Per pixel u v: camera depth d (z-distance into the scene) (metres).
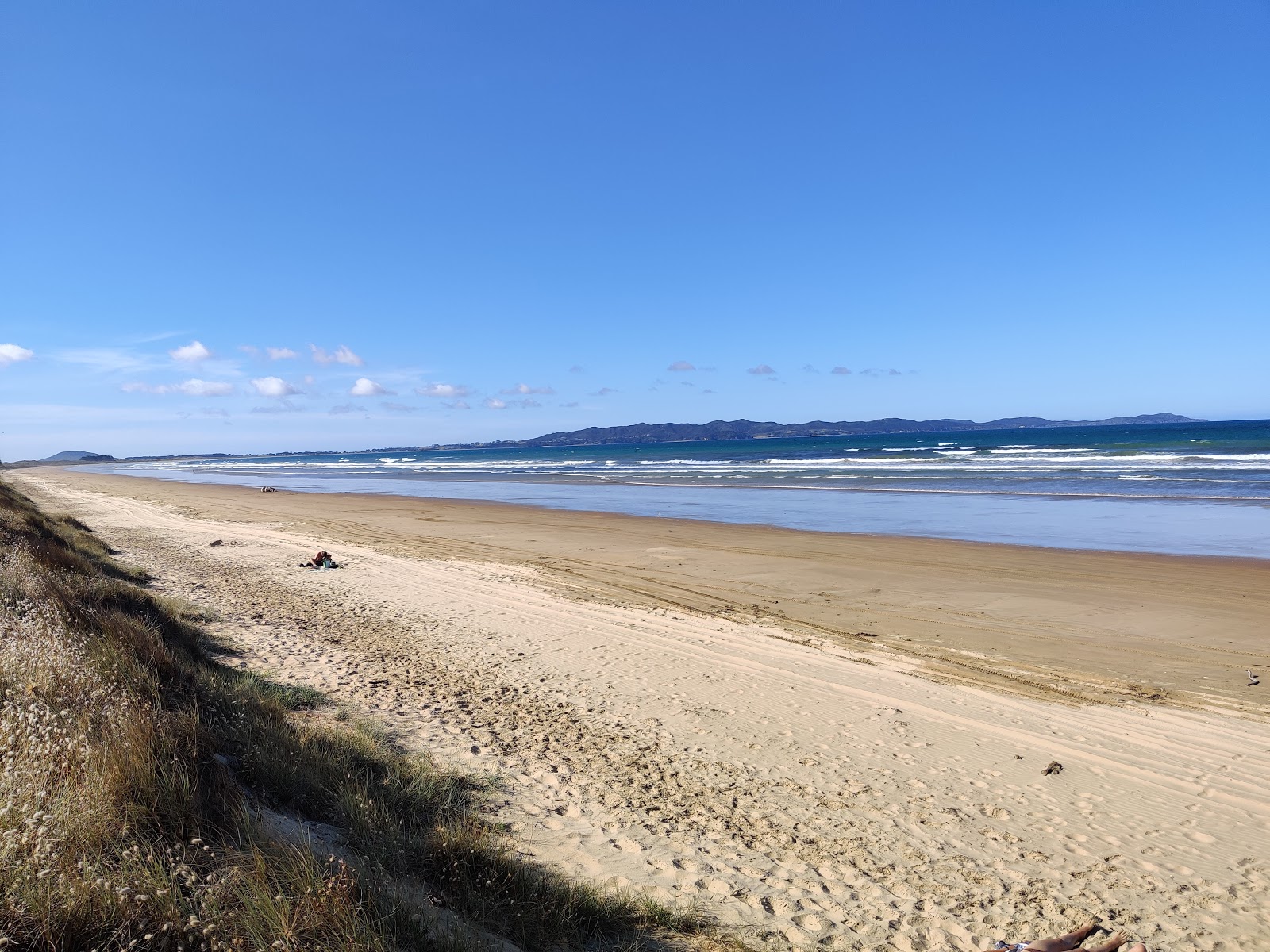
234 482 69.50
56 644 5.79
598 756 7.09
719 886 4.82
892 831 5.72
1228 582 14.91
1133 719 8.17
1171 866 5.28
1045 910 4.70
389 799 5.27
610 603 14.23
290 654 10.29
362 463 133.00
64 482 69.25
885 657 10.60
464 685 9.27
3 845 2.97
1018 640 11.45
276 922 3.04
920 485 38.38
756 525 25.41
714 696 8.95
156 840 3.39
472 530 26.45
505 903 4.07
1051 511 26.52
